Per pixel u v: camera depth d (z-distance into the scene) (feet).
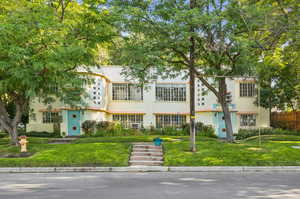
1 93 49.98
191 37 49.06
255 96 93.30
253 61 53.67
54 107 80.33
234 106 90.33
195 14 44.45
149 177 34.12
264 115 94.22
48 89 53.06
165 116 93.56
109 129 77.97
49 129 82.33
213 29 49.90
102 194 24.77
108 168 39.75
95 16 50.60
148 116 92.32
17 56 40.16
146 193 25.11
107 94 89.56
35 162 41.57
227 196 23.91
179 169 39.75
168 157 45.01
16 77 43.73
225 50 51.98
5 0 46.80
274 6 48.11
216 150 48.26
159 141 53.11
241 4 48.37
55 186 28.45
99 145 52.26
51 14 46.68
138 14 45.65
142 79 55.93
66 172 38.73
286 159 43.91
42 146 53.26
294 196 23.98
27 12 44.96
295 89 85.87
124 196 23.98
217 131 88.48
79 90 54.90
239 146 51.93
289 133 85.20
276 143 56.39
